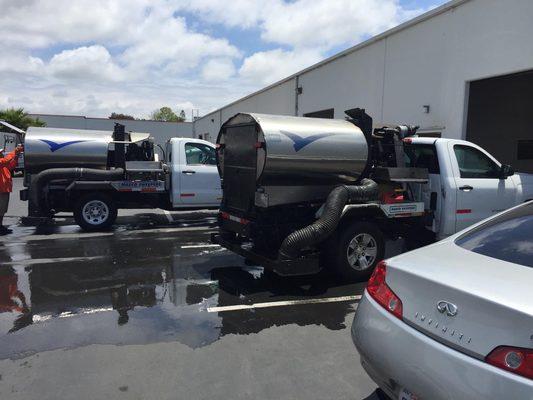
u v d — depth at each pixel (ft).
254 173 18.16
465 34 36.01
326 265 19.02
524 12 31.09
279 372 11.34
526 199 23.94
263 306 16.19
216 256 23.52
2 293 17.46
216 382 10.83
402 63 43.60
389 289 8.57
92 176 29.14
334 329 14.14
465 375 6.67
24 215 37.55
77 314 15.33
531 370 6.10
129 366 11.59
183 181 31.58
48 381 10.82
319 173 18.34
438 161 21.72
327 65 58.34
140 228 31.60
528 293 6.90
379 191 20.27
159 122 171.83
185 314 15.37
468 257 8.77
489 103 54.70
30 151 29.32
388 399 9.98
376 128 21.07
